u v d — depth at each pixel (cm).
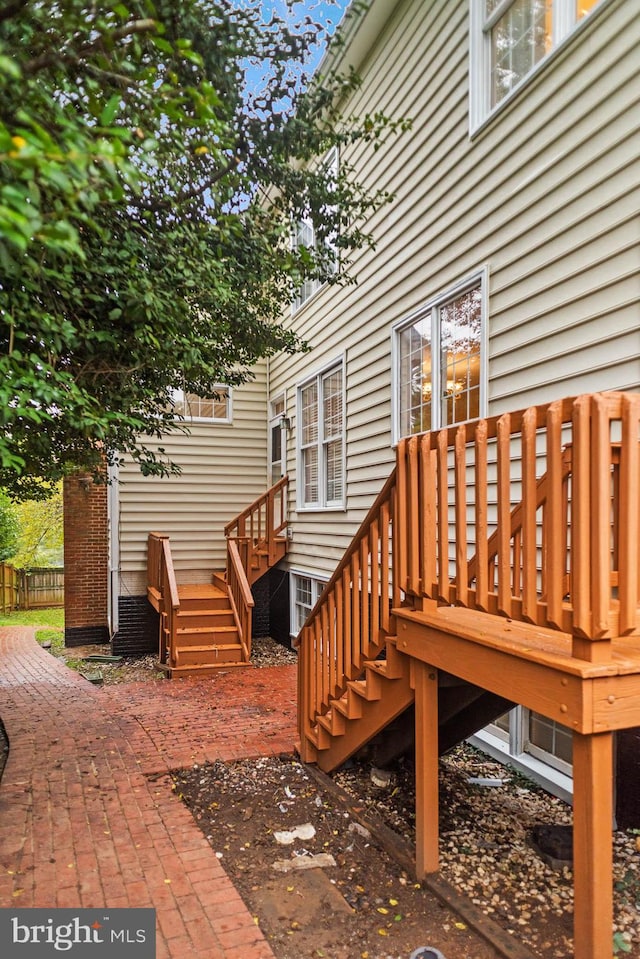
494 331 427
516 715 414
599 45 338
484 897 262
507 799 370
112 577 912
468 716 370
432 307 511
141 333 282
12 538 1745
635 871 282
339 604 368
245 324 452
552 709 193
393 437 581
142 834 308
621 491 178
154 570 853
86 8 184
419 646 279
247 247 378
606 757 183
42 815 329
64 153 134
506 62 431
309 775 398
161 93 194
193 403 991
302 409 865
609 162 332
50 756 422
